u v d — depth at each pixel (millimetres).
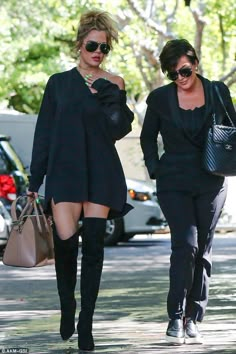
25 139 45781
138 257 34188
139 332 16719
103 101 14289
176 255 15164
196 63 15234
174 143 15305
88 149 14273
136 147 54938
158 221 40031
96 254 14305
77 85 14375
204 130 15195
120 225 39656
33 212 15281
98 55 14500
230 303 20641
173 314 15180
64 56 70062
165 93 15336
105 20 14555
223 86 15406
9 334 16672
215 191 15250
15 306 20969
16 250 14914
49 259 15086
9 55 69562
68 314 14586
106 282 25922
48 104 14469
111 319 18547
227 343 15297
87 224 14289
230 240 43188
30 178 14609
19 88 71562
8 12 68938
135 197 39719
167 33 57562
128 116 14414
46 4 69188
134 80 68562
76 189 14195
